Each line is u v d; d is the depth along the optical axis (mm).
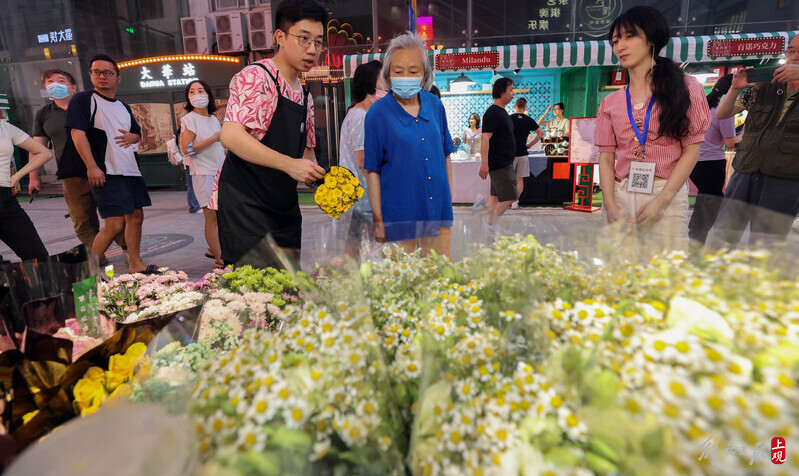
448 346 673
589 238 878
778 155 2566
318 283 882
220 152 4277
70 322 1009
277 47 1813
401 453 604
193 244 5297
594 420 514
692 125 1911
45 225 6898
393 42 2117
